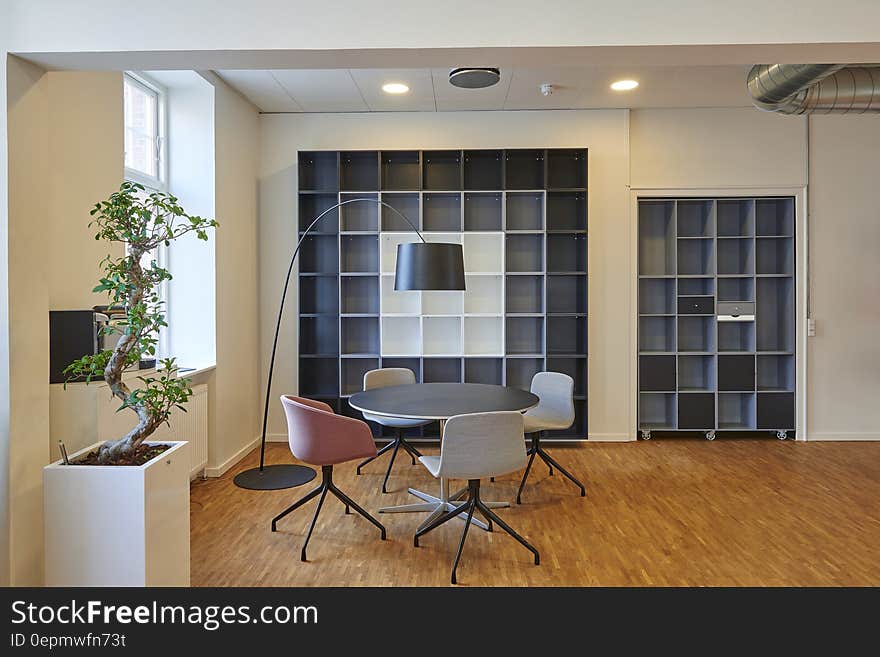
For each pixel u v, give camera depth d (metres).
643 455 5.30
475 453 3.00
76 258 3.22
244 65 2.64
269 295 5.75
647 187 5.74
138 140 4.43
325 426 3.28
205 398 4.55
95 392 2.96
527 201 5.82
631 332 5.79
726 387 5.81
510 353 5.70
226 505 4.02
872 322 5.82
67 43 2.45
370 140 5.73
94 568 2.33
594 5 2.48
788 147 5.75
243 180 5.32
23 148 2.51
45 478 2.33
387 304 5.75
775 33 2.46
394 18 2.48
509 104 5.54
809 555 3.22
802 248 5.79
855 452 5.38
